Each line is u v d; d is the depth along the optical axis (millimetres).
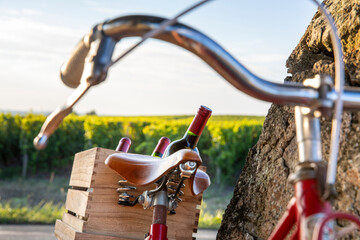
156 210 1567
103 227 1951
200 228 8164
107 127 13914
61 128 14070
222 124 13547
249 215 1860
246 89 861
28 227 7492
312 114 880
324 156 1521
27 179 13328
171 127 13547
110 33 829
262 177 1851
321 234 781
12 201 10555
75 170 2334
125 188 1919
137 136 14070
